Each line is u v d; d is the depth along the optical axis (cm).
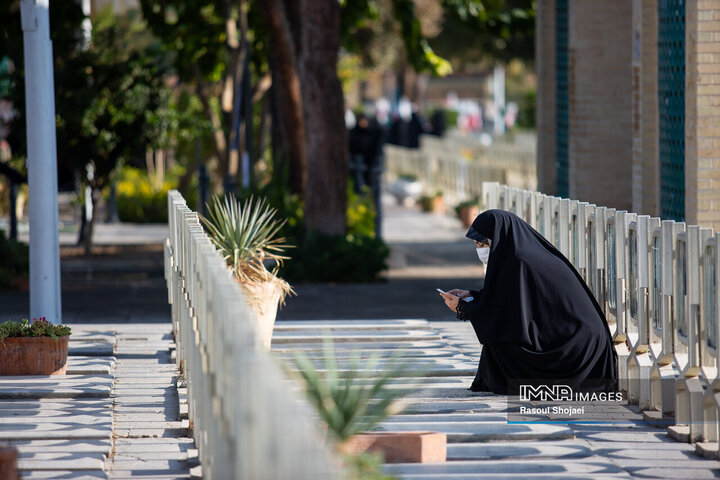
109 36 3338
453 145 6731
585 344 1318
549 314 1327
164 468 1108
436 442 1102
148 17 3891
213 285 959
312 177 2875
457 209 4578
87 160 3294
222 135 4391
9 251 2717
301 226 2941
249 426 707
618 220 1349
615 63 2494
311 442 622
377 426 1180
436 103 13800
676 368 1306
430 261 3359
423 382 1439
